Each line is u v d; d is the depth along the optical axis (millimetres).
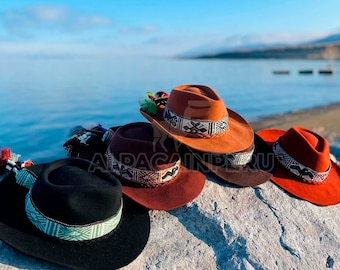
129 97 5047
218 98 808
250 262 678
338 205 925
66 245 596
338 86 8109
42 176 605
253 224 773
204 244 717
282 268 683
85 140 845
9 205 646
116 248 623
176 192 758
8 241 573
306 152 894
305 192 899
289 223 799
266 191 877
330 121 3914
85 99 4797
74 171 619
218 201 812
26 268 581
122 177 741
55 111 3912
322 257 736
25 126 3160
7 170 801
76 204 577
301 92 6797
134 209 726
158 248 685
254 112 4484
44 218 582
